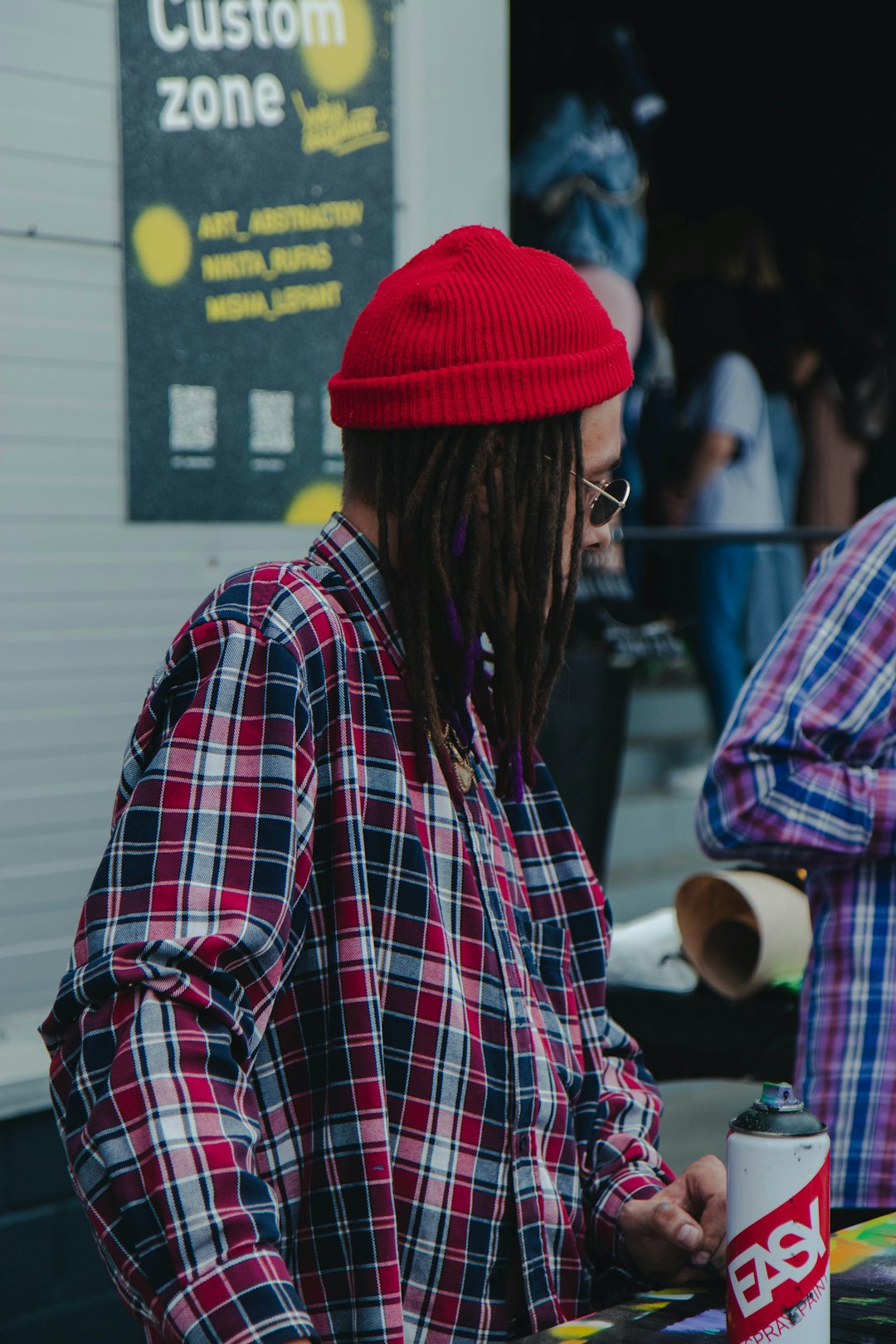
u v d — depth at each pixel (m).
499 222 3.77
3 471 2.97
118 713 3.15
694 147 6.55
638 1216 1.31
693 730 5.84
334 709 1.16
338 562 1.23
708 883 2.83
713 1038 2.76
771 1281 1.06
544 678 1.23
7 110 2.93
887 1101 1.93
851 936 1.98
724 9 6.44
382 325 1.18
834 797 1.94
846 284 6.92
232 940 1.05
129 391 3.13
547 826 1.43
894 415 7.04
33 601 3.02
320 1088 1.14
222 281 3.26
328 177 3.42
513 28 5.71
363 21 3.45
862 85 6.85
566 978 1.38
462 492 1.16
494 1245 1.18
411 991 1.16
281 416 3.38
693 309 6.50
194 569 3.26
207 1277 0.96
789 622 2.04
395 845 1.17
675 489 6.36
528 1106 1.21
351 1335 1.11
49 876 3.04
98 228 3.07
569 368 1.16
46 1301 2.99
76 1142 1.02
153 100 3.12
